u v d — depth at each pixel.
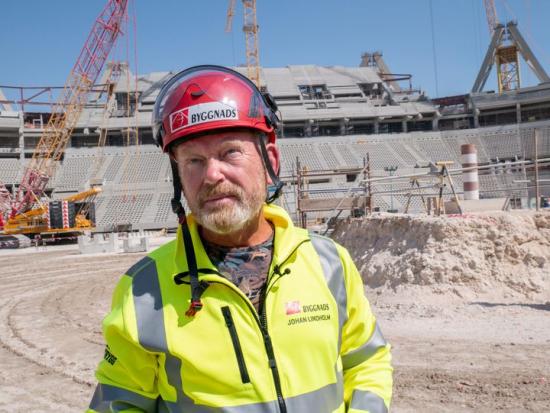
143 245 34.53
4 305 15.00
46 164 60.38
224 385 1.81
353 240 14.61
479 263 10.93
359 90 84.25
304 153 72.25
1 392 6.85
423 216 12.76
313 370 1.90
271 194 2.21
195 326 1.85
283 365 1.86
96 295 16.09
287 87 83.44
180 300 1.89
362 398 2.04
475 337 8.09
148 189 67.38
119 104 81.19
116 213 63.66
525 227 11.41
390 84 95.56
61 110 59.34
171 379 1.86
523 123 74.50
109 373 1.98
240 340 1.84
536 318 8.93
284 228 2.10
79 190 66.88
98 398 1.98
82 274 22.48
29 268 26.17
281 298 1.93
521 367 6.55
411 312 9.89
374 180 16.27
